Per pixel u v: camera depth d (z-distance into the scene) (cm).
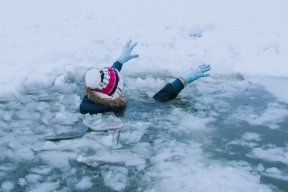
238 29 671
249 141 357
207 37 639
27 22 722
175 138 362
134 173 309
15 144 352
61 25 705
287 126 385
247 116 405
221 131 375
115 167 317
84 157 329
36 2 891
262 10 816
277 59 551
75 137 365
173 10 817
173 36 647
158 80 495
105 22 716
